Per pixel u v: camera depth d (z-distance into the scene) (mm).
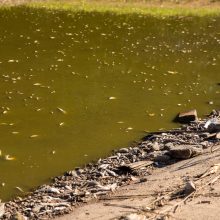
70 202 14148
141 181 14938
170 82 26016
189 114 20875
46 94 23625
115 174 16047
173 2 50219
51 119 20859
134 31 37594
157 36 36312
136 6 48312
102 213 12484
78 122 20656
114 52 31172
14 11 43156
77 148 18391
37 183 15977
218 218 11023
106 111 21859
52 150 18203
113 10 45938
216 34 38000
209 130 19203
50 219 13109
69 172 16438
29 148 18328
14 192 15375
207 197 12195
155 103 22984
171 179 14266
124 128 20188
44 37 34281
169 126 20500
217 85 25812
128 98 23469
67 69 27469
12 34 34750
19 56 29484
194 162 15484
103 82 25562
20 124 20297
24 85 24656
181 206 11898
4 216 13625
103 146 18609
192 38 36156
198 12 47188
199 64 29438
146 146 18156
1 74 26141
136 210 12070
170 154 16578
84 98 23312
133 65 28656
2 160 17359
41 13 42906
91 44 32969
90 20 40969
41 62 28531
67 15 42594
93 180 15727
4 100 22672
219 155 15492
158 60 29844
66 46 32125
